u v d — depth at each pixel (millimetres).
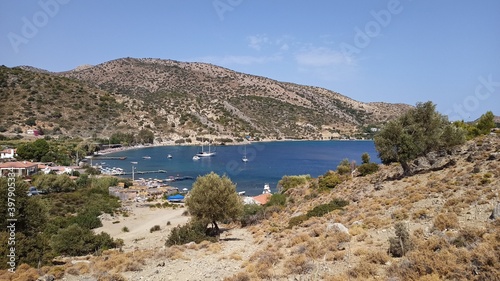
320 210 31984
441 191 24391
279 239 25422
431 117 37656
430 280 11234
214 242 30438
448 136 38188
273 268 17031
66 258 29312
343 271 14375
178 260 22812
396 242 15031
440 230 16438
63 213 61938
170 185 121125
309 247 18656
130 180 112875
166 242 33625
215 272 18375
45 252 24609
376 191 33844
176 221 59250
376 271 13531
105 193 89875
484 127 52438
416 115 38562
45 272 21266
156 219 62875
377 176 42938
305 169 154875
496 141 36375
